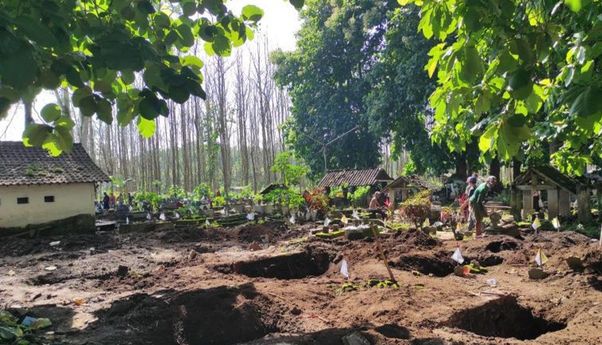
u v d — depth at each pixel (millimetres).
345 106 36750
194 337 5438
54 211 17297
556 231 13547
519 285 7598
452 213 16906
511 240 10859
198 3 3102
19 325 5371
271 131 48500
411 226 14406
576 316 6070
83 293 7617
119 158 46844
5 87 2402
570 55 2943
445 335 5133
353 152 37094
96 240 15031
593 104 1952
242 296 6285
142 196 28203
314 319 5766
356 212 17984
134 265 10234
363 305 6215
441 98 2953
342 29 35188
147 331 5422
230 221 18844
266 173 45875
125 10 2787
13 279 9109
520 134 2617
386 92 29219
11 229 16500
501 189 27438
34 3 2203
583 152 6660
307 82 37812
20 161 17953
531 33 2375
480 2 2285
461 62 2518
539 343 5027
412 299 6391
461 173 29641
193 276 8359
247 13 3299
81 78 2709
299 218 19016
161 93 2602
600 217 16141
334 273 8805
